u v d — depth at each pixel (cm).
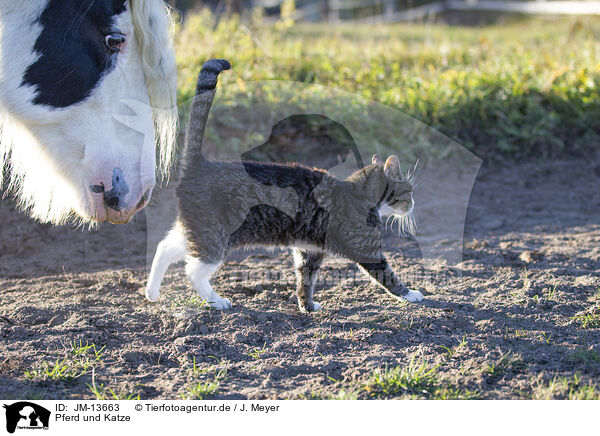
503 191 263
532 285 184
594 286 183
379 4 798
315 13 758
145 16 154
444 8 777
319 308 174
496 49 394
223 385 145
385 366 149
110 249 214
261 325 164
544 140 288
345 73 307
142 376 147
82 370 148
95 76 151
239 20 391
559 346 156
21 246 215
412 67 340
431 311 171
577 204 253
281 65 303
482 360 151
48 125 153
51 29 149
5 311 169
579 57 348
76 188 157
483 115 289
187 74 266
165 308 170
